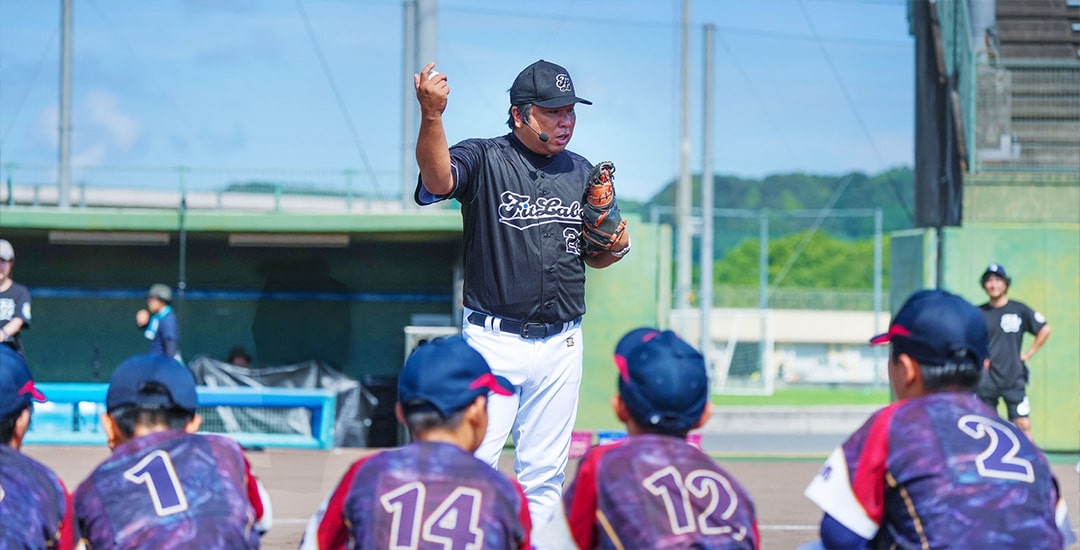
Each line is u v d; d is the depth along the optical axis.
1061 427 25.42
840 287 107.56
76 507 6.70
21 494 6.74
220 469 6.80
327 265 31.58
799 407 44.19
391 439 27.05
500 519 6.35
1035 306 25.66
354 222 28.02
